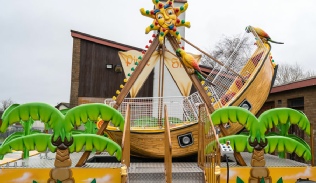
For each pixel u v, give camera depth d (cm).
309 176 817
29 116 757
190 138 939
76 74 1766
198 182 756
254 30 1110
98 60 1792
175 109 1030
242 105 1003
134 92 1055
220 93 1116
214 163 656
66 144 761
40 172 765
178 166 854
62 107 2095
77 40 1780
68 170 760
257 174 806
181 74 1117
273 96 1519
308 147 922
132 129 932
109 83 1789
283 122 830
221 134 856
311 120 1190
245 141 817
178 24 1021
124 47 1809
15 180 760
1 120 745
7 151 754
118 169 773
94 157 1083
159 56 1072
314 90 1180
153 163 922
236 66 1148
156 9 1012
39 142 763
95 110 785
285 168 816
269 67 1055
